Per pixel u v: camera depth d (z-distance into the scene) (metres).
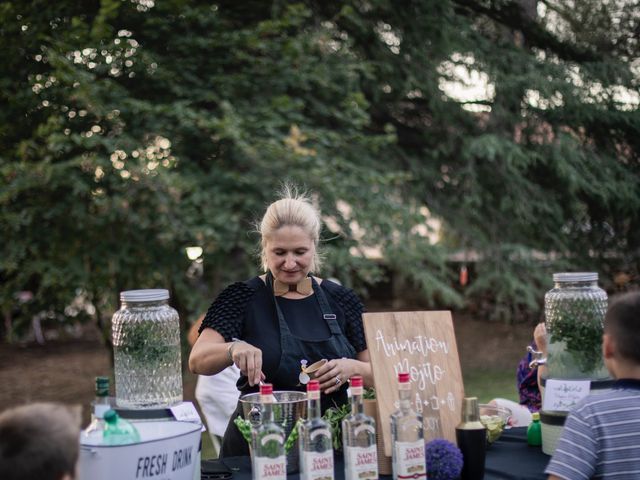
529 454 2.40
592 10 9.41
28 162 6.09
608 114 8.88
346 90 7.51
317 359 2.57
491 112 8.81
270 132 6.48
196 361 2.47
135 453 1.73
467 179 8.74
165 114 6.40
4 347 12.68
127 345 2.16
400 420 1.98
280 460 1.90
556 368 2.40
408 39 8.35
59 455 1.47
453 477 2.04
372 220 7.13
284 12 7.36
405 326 2.29
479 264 9.06
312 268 2.70
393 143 8.71
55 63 5.87
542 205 8.72
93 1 6.97
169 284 7.05
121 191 6.36
